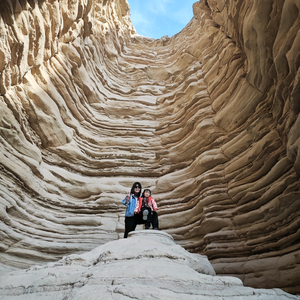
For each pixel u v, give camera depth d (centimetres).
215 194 823
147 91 1413
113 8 1570
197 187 895
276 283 610
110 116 1234
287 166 677
